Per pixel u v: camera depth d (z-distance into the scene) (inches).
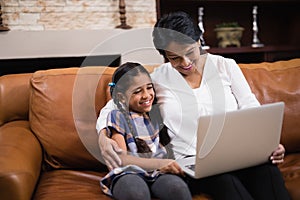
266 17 128.4
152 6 101.8
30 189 44.6
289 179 53.2
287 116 62.4
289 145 62.9
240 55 119.0
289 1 117.2
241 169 48.6
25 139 53.9
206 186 47.6
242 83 56.5
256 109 42.7
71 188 50.2
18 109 62.8
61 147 56.2
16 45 91.3
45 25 94.8
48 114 56.6
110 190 45.7
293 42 129.2
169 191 42.0
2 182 41.5
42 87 57.6
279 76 65.7
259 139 44.8
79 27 97.1
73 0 95.6
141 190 41.2
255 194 47.3
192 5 118.0
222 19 122.7
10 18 92.2
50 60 98.1
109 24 99.1
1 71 96.3
